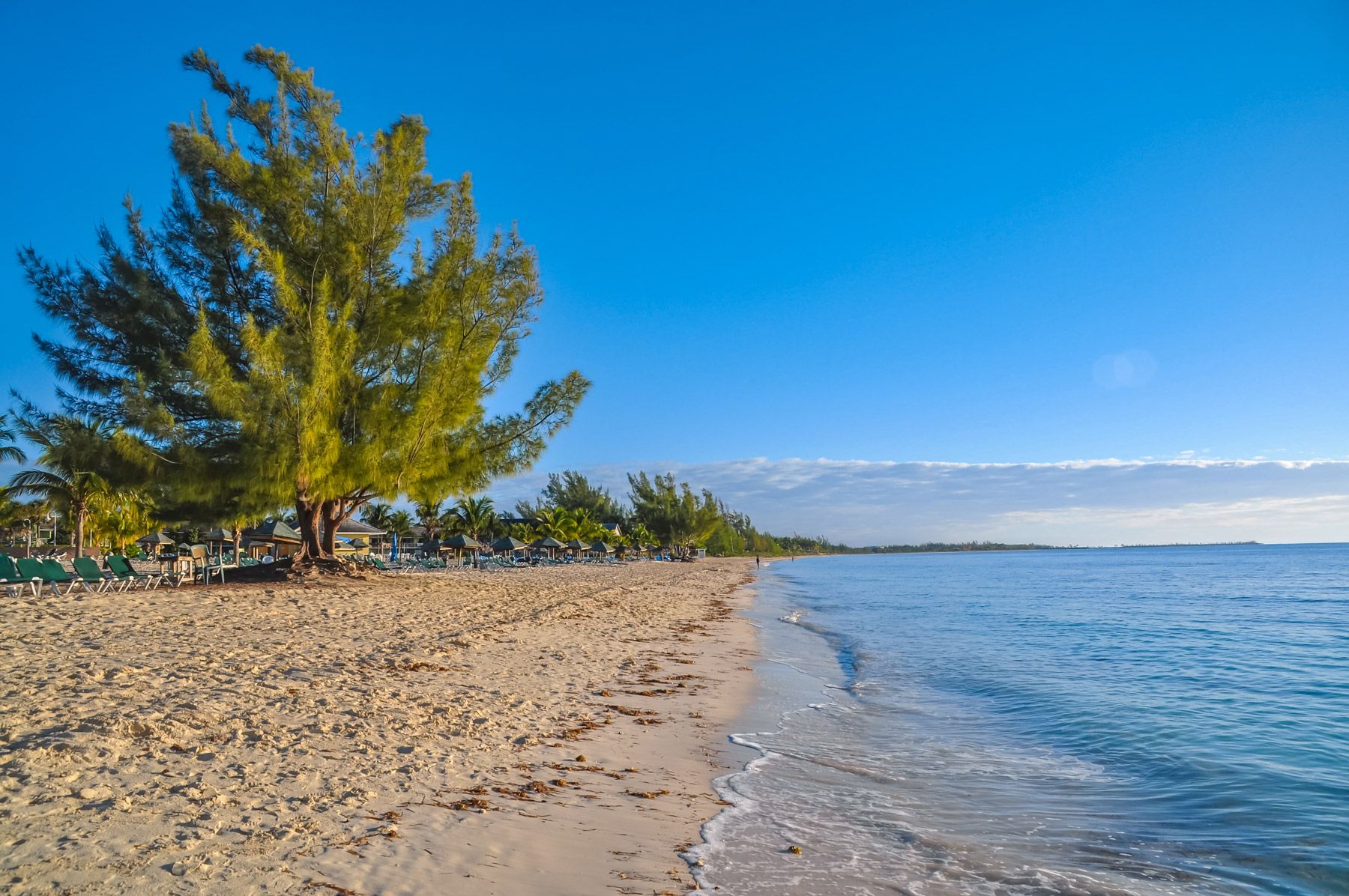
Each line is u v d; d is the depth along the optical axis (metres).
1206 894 4.99
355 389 22.12
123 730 6.11
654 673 12.77
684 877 4.68
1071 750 8.90
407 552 65.38
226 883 3.80
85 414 21.61
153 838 4.25
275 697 7.86
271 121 23.14
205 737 6.27
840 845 5.48
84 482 32.59
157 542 40.66
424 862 4.36
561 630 16.88
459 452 23.45
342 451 21.33
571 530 86.50
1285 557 124.12
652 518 119.19
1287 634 22.25
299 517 23.94
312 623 14.20
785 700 11.41
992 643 20.02
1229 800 7.04
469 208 23.73
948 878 5.01
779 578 72.31
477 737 7.31
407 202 25.02
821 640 20.72
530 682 10.50
